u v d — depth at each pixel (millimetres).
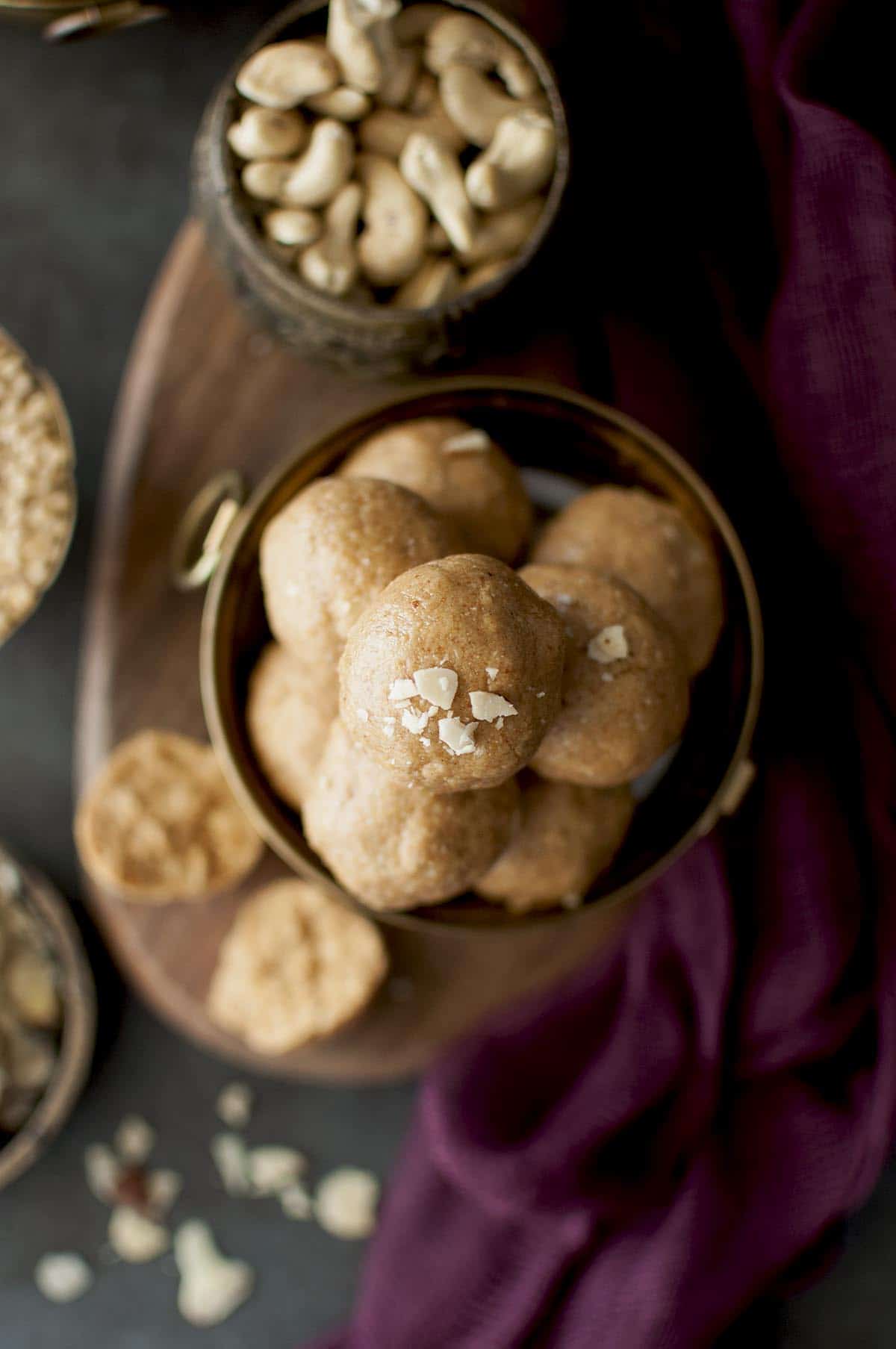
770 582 544
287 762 468
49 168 610
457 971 568
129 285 615
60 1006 614
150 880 551
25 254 613
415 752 376
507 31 475
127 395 552
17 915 610
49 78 604
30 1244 644
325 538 420
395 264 482
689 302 536
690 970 552
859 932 543
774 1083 568
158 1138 637
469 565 383
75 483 610
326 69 466
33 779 620
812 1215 560
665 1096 564
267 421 547
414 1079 638
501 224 482
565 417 474
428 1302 588
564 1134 559
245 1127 637
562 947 565
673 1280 556
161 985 569
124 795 551
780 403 504
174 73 604
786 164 497
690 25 502
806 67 481
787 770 543
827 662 538
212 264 542
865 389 486
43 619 613
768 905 548
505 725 376
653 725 418
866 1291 629
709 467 539
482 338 501
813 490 506
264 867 566
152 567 553
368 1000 561
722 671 479
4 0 510
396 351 491
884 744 525
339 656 423
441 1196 587
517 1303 580
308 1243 643
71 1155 637
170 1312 643
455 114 479
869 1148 551
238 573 460
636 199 533
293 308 482
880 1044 554
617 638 415
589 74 523
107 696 556
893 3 476
